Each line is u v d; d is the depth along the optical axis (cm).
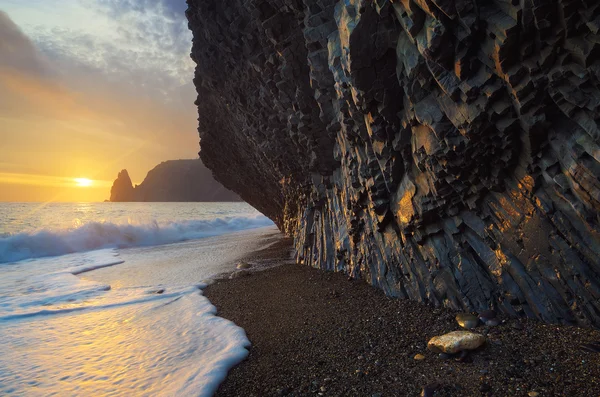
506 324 555
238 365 562
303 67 962
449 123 546
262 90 1210
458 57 472
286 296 923
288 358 569
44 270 1497
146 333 729
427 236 724
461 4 429
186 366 566
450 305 662
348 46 602
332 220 1222
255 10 914
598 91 387
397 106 657
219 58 1356
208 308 874
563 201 482
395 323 648
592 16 352
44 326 785
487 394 403
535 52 412
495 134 504
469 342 493
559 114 445
